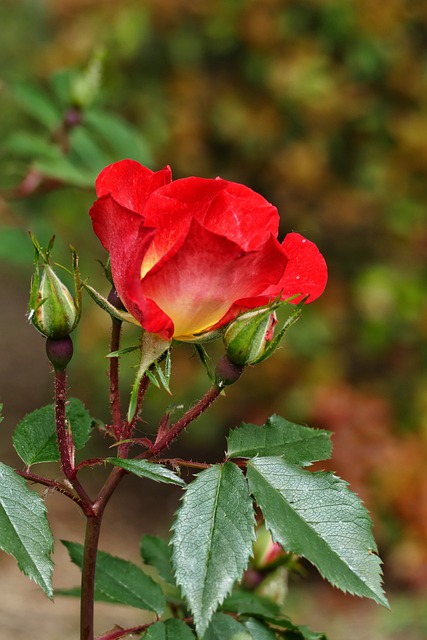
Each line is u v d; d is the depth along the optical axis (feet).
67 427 5.00
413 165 27.45
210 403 4.92
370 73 27.71
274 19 27.81
